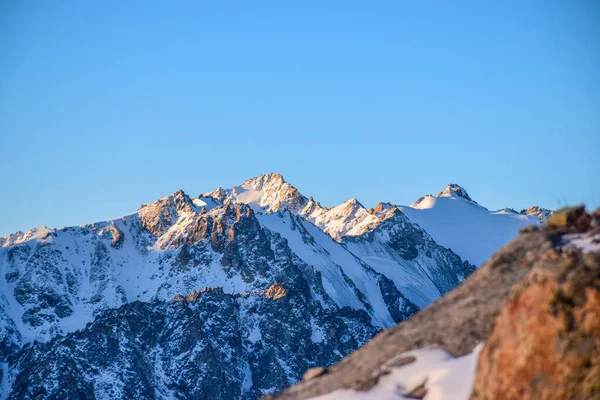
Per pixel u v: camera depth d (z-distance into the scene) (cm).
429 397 9419
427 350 10138
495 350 8850
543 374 8431
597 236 10269
